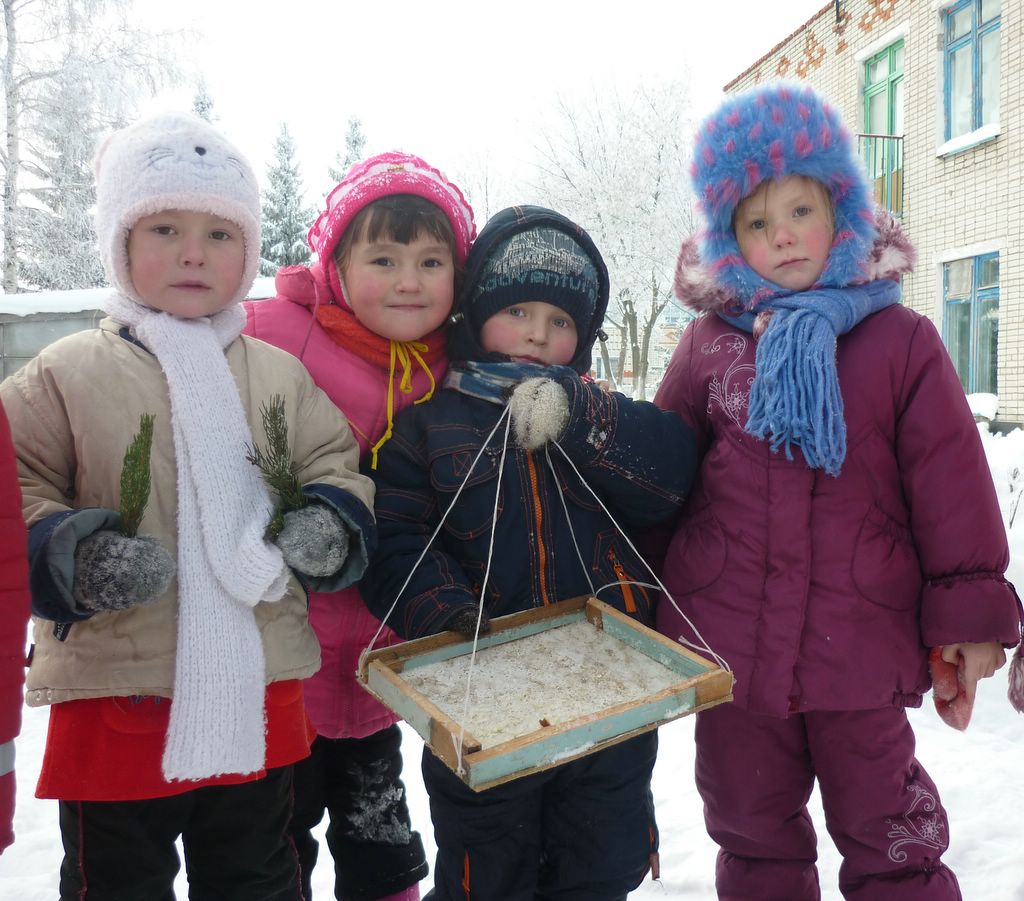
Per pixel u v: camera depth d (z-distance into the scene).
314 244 1.73
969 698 1.46
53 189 13.34
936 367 1.50
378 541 1.48
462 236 1.67
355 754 1.76
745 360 1.60
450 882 1.42
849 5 11.02
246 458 1.28
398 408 1.63
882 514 1.51
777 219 1.58
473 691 1.25
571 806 1.47
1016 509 4.42
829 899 1.80
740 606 1.53
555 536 1.53
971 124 9.28
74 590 1.06
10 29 13.08
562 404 1.43
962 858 1.92
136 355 1.29
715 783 1.62
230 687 1.20
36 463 1.20
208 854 1.33
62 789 1.20
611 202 12.29
